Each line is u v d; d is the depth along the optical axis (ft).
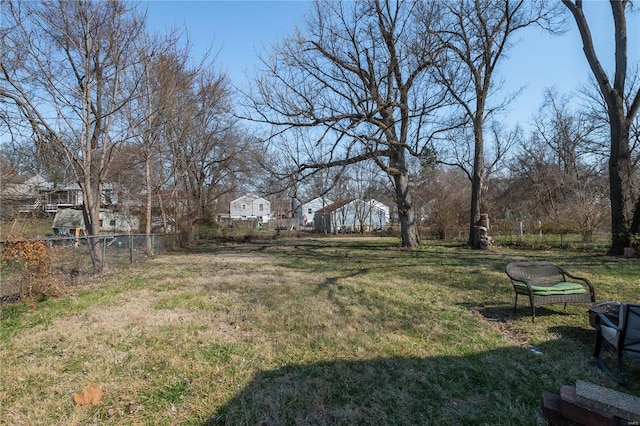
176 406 9.86
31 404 9.90
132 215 71.72
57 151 37.65
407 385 11.03
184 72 47.11
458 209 81.87
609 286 25.39
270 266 39.06
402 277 30.50
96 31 35.55
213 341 14.64
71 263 28.04
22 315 18.80
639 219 42.91
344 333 15.58
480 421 9.20
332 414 9.48
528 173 114.42
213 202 102.94
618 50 45.01
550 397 6.77
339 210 145.38
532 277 19.71
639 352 10.80
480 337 15.14
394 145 55.98
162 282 28.89
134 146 48.93
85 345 14.25
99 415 9.41
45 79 33.71
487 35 55.52
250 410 9.64
